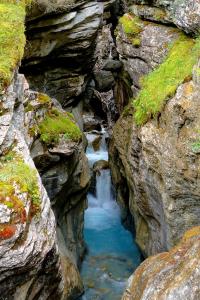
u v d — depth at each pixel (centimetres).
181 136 1005
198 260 638
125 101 2009
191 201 1031
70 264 1189
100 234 1650
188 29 1256
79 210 1458
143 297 678
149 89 1184
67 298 1105
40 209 738
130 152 1318
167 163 1040
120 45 1672
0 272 673
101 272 1375
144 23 1548
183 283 618
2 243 654
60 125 1200
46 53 1596
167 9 1418
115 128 1673
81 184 1361
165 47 1395
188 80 1034
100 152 2205
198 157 959
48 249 750
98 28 1752
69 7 1527
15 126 868
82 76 1912
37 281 793
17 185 709
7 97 789
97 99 2422
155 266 749
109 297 1247
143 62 1535
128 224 1656
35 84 1711
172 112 1024
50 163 1145
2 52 859
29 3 1365
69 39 1636
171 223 1075
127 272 1377
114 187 1836
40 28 1512
